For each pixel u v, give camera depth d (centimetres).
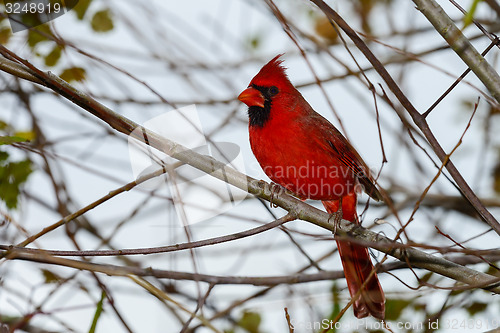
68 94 629
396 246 580
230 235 616
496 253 565
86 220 893
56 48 779
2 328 653
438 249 570
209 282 706
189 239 610
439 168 605
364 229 683
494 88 621
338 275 774
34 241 665
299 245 781
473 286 600
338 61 626
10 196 740
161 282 809
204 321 579
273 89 780
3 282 718
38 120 876
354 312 746
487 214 623
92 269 588
